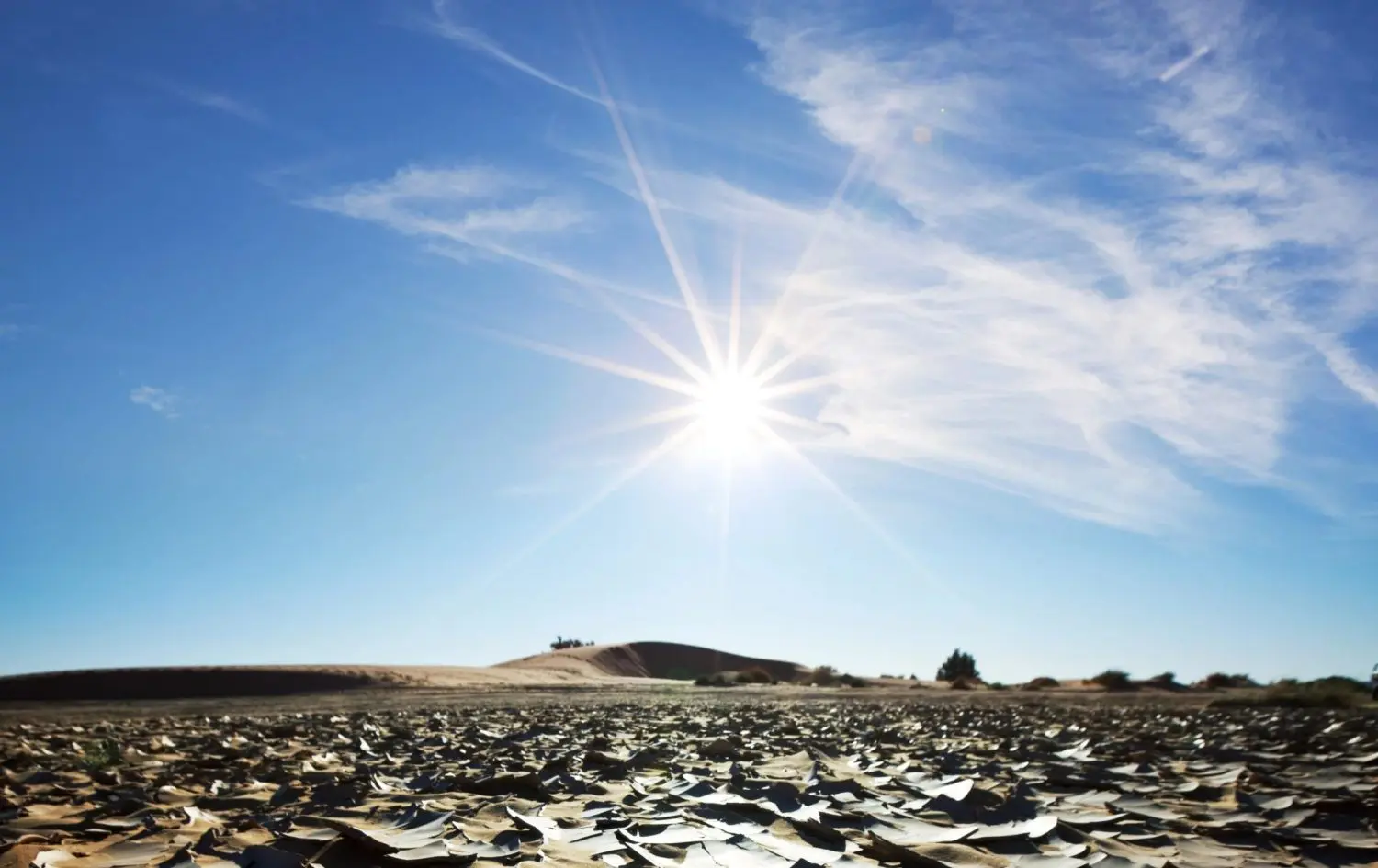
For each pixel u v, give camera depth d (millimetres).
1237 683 34219
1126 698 22797
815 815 4219
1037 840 3844
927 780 5410
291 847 3617
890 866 3393
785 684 48094
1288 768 5984
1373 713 13617
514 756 7094
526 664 65000
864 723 11172
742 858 3412
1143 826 4141
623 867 3309
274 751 8047
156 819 4453
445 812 4211
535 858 3410
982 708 16172
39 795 5422
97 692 34844
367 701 22672
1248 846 3844
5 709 23938
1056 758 6852
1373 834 3934
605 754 6484
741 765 6098
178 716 16688
